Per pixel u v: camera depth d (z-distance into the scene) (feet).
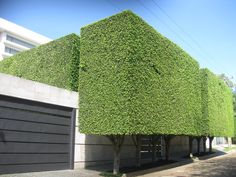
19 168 49.14
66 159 58.39
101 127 54.29
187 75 79.10
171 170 65.05
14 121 49.39
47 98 55.47
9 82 48.93
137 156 64.44
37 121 53.47
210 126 95.61
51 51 71.41
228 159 94.12
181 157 92.94
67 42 67.67
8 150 47.78
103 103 55.01
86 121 57.06
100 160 66.39
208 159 95.25
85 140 63.00
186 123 74.84
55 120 57.21
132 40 54.44
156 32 63.67
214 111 101.91
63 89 59.00
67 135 59.47
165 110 63.77
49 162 54.65
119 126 51.65
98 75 57.06
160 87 62.64
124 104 51.93
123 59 53.72
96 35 59.26
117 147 54.95
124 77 52.90
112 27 56.85
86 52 60.29
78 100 61.41
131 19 55.16
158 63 62.85
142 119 54.24
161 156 92.99
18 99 50.44
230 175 55.93
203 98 96.94
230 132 123.44
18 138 49.67
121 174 53.06
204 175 56.49
